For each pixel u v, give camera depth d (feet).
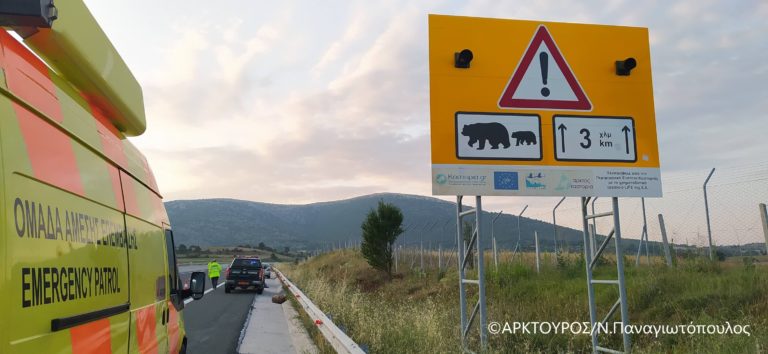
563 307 37.70
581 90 30.71
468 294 50.80
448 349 28.84
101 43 12.11
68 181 10.18
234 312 57.82
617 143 30.60
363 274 94.12
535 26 30.86
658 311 33.40
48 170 9.35
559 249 59.47
